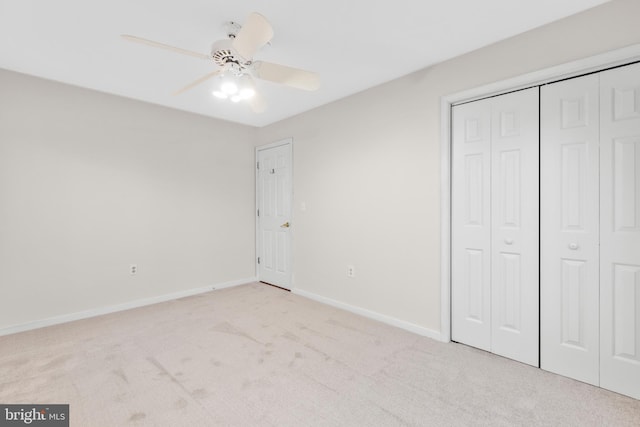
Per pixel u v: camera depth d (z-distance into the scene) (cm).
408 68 254
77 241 296
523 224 210
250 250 439
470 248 235
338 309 324
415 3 172
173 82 280
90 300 304
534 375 197
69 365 209
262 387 185
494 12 182
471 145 233
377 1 170
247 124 427
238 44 156
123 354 225
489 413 161
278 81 205
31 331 266
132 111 328
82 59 236
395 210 277
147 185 340
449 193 244
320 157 347
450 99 239
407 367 207
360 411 164
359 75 267
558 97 194
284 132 395
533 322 207
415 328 262
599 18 177
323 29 198
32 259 273
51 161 281
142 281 338
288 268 395
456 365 210
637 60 169
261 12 179
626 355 175
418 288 262
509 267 217
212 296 371
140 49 221
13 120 262
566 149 192
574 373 192
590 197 185
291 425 153
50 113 279
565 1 172
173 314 308
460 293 242
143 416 159
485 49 221
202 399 173
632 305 173
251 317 300
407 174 267
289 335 258
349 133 315
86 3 170
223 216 408
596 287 184
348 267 319
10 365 209
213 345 239
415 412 163
